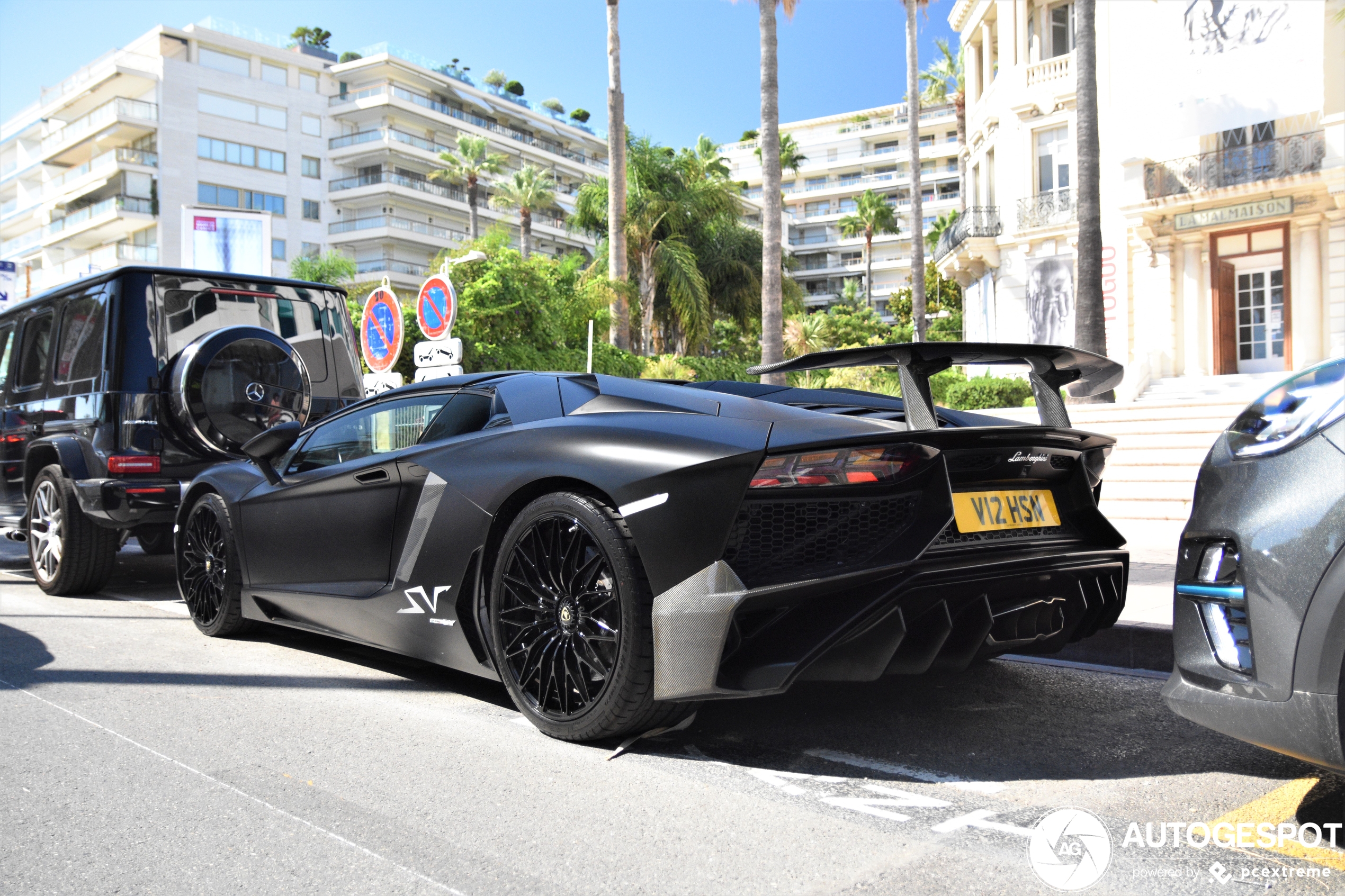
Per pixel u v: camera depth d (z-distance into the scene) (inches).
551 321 833.5
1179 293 738.8
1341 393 72.7
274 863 72.3
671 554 91.1
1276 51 642.2
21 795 86.6
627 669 93.6
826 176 3095.5
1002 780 92.0
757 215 3154.5
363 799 85.8
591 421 105.2
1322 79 627.8
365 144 2007.9
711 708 116.7
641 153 1110.4
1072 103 828.6
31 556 214.7
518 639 105.7
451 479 115.1
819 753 99.8
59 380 212.2
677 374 960.9
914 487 93.7
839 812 83.1
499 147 2367.1
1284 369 681.6
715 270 1207.6
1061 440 103.7
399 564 122.5
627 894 67.2
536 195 1833.2
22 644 155.5
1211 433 396.2
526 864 72.1
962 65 1706.4
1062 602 104.3
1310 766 95.4
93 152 1904.5
